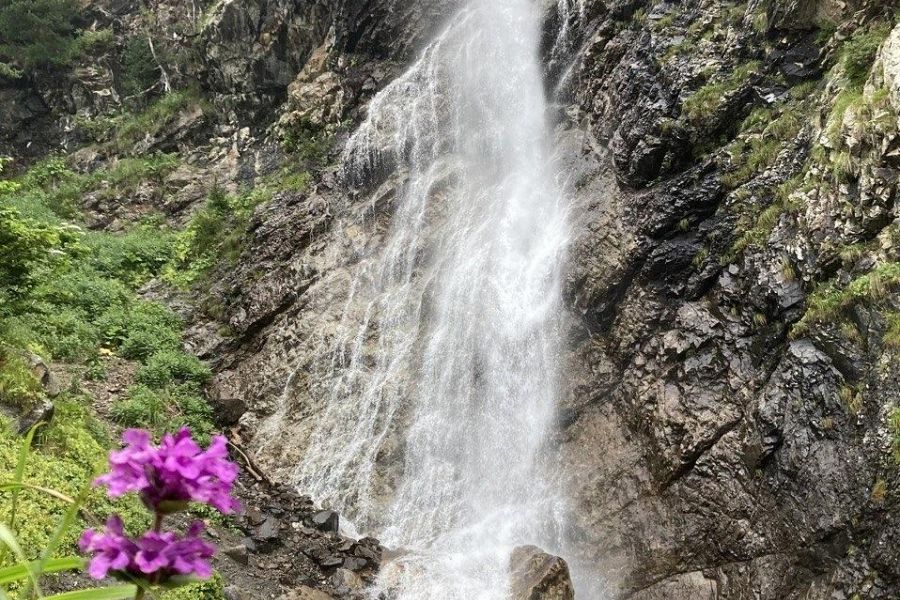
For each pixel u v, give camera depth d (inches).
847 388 239.8
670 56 370.3
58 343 369.7
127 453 63.2
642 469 290.5
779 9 335.3
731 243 305.0
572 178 394.9
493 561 271.9
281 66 651.5
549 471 319.0
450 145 479.8
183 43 751.7
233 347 445.4
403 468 348.8
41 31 787.4
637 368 312.2
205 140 704.4
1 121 798.5
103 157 745.6
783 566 236.7
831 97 299.0
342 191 503.5
